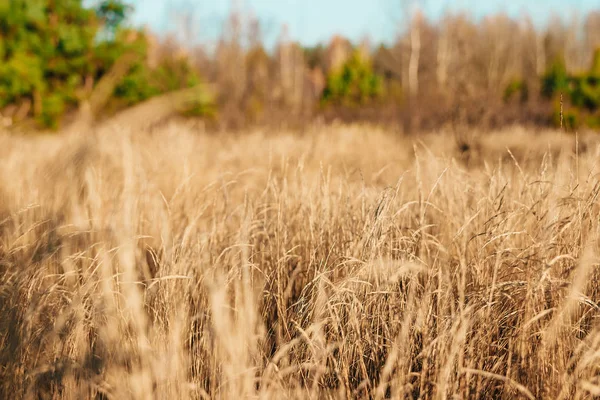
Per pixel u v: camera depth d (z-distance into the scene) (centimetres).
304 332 181
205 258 243
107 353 187
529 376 190
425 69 2973
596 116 1582
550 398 182
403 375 182
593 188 245
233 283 244
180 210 335
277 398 177
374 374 200
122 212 277
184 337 208
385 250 243
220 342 185
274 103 2027
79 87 1248
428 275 223
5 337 193
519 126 1295
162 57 1550
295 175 349
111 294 203
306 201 315
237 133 1259
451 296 215
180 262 223
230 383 169
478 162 760
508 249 222
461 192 299
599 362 187
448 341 190
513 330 213
